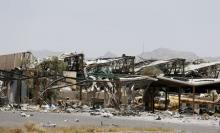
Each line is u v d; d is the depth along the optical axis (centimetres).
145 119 9869
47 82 13800
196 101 13575
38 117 8838
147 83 13312
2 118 8056
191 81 12900
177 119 10300
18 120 7694
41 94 13162
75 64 17038
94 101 13775
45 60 16150
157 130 6306
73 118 9056
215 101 13825
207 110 12875
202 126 8462
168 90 14575
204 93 15438
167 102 14462
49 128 5722
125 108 12656
